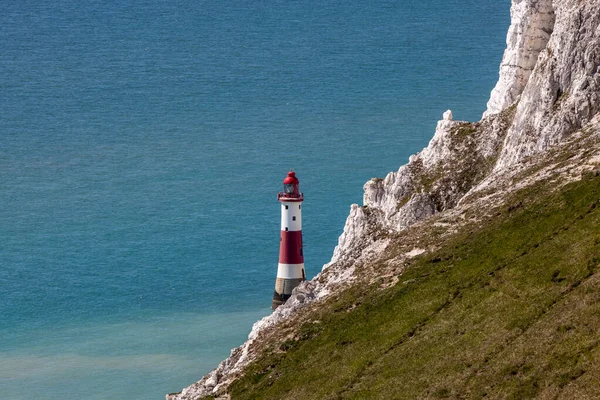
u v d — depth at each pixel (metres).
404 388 153.00
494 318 157.50
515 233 174.88
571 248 163.62
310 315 186.00
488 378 145.62
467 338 156.38
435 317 166.38
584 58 198.00
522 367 144.62
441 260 180.00
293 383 168.88
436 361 155.12
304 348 176.88
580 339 144.00
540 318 153.00
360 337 171.50
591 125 194.00
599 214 167.75
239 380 177.25
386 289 180.12
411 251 187.88
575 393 136.50
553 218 173.12
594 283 153.50
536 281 160.75
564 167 185.62
